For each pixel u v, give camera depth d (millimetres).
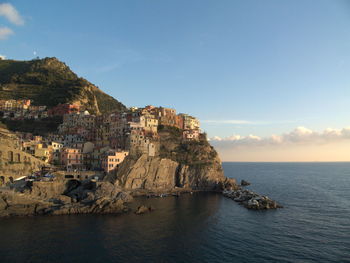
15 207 82562
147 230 71812
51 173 108500
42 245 59625
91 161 132000
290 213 93312
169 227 74875
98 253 56219
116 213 88812
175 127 176625
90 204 91125
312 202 114000
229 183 150625
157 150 147750
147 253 56906
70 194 100250
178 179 145000
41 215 83750
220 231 72312
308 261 54156
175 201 113062
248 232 71750
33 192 92312
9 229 69750
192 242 63844
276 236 68750
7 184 96438
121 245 60844
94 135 155125
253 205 100312
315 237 68125
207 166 152125
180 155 153875
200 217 86250
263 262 53500
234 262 53344
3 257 53219
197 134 181125
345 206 105375
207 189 147875
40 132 161750
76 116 164750
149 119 156750
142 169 130750
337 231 72875
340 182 196500
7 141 111125
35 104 193500
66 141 145875
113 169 121875
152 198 118500
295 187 165250
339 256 56531
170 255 56188
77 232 68625
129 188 125125
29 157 110812
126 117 160750
